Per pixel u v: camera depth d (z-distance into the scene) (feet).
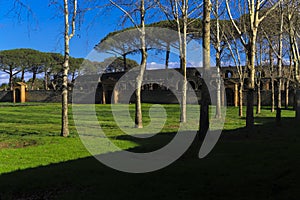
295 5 60.23
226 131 49.88
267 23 69.26
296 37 69.10
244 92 140.05
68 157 30.40
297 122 64.39
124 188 19.54
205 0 39.11
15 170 25.03
